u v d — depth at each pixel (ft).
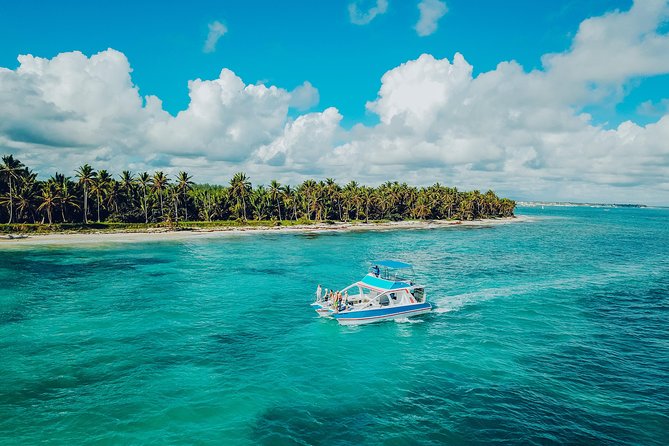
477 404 70.18
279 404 69.97
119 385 76.79
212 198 481.46
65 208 361.30
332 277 184.14
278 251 277.44
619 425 63.98
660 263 223.71
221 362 88.02
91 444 58.13
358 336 104.99
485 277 180.96
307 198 531.09
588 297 145.18
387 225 545.85
